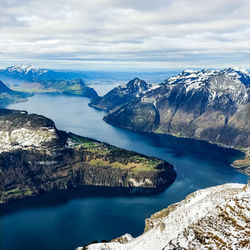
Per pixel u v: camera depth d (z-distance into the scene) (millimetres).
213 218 100125
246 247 84312
